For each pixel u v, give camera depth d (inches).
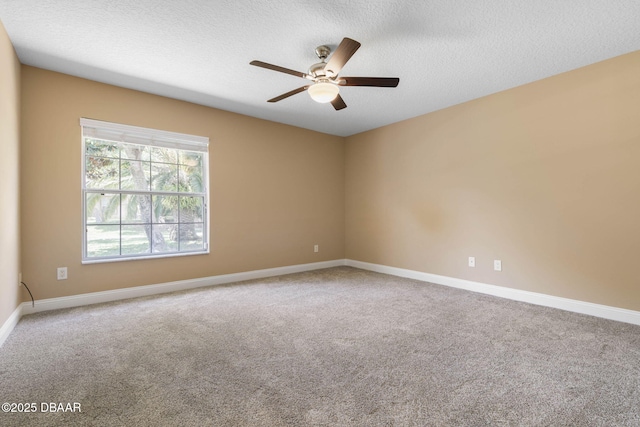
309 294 140.2
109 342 88.7
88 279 124.1
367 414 57.3
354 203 209.9
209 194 156.5
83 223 123.9
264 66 90.4
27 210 111.3
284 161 185.5
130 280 134.0
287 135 186.7
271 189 179.8
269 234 179.0
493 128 138.0
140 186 139.3
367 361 77.8
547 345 86.7
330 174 208.8
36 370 73.0
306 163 196.1
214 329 98.8
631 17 84.2
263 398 62.4
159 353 82.1
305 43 98.6
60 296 118.1
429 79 123.8
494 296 136.4
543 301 123.0
